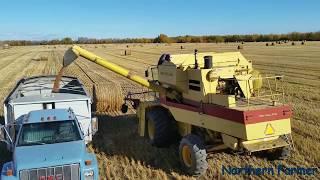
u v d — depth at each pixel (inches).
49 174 300.0
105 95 619.2
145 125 477.1
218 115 346.3
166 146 448.8
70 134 350.0
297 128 515.8
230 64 414.6
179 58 417.1
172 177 367.6
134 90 879.1
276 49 2706.7
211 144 376.5
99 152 444.8
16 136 356.2
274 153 395.2
